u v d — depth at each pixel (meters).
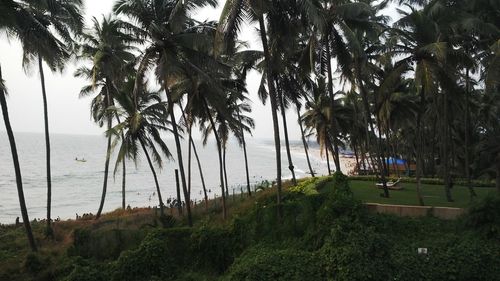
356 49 21.11
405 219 16.88
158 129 27.55
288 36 19.64
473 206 15.57
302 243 15.18
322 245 14.47
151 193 61.25
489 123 42.03
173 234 16.78
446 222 16.67
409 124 44.34
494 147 23.52
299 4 17.89
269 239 16.19
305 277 12.99
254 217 17.02
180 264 16.20
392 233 15.77
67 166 99.50
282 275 13.19
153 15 20.64
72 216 42.72
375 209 18.67
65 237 24.33
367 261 12.59
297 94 28.62
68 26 20.70
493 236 14.42
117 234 17.88
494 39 22.16
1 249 21.62
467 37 22.34
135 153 27.91
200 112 27.89
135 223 26.73
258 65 27.42
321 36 21.78
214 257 16.30
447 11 21.70
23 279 15.87
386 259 12.93
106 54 26.94
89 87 32.56
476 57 25.88
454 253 13.66
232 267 14.85
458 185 28.95
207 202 33.84
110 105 29.36
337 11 21.00
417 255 13.72
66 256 17.66
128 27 20.61
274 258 13.86
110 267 15.23
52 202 52.03
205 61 21.36
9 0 16.42
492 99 36.66
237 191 54.78
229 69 22.75
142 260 15.06
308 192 21.98
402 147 60.41
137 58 21.59
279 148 18.48
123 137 30.00
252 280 13.15
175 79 23.00
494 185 28.34
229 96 30.25
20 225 29.16
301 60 24.78
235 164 123.00
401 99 34.78
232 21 17.17
